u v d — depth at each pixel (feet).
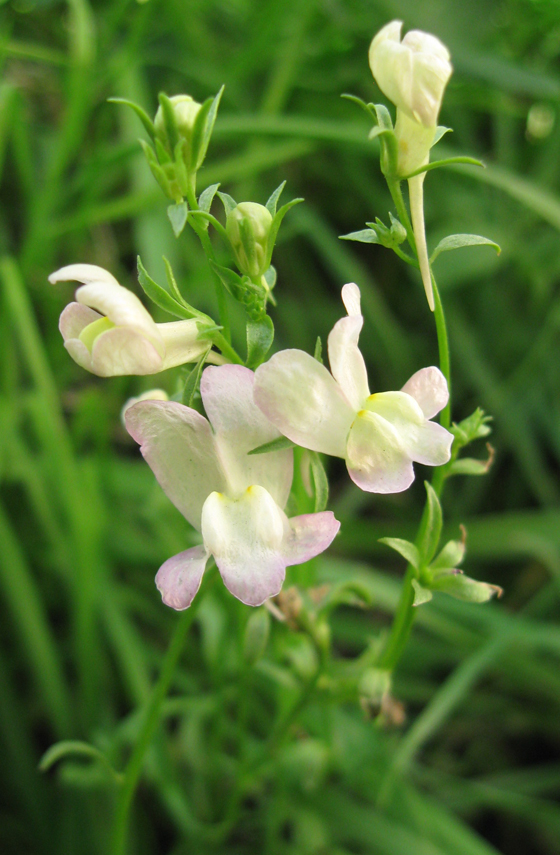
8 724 0.82
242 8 1.28
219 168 1.06
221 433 0.62
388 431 0.61
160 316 0.99
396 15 1.19
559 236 1.21
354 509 1.11
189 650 0.91
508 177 0.95
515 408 1.15
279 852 0.79
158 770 0.79
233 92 1.17
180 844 0.82
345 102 1.26
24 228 1.18
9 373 0.97
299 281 1.26
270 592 0.59
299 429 0.61
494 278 1.26
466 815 0.92
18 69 1.18
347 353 0.61
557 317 1.13
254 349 0.62
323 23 1.26
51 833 0.81
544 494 1.11
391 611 0.98
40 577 0.95
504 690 0.99
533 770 0.92
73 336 0.62
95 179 1.01
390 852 0.78
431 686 0.94
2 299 0.94
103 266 1.13
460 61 1.12
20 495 0.98
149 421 0.61
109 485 0.97
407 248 1.24
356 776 0.79
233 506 0.61
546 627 0.84
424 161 0.62
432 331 1.24
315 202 1.30
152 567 0.97
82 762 0.82
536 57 1.33
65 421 1.10
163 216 1.03
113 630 0.86
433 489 0.66
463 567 1.11
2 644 0.92
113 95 1.08
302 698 0.71
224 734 0.84
